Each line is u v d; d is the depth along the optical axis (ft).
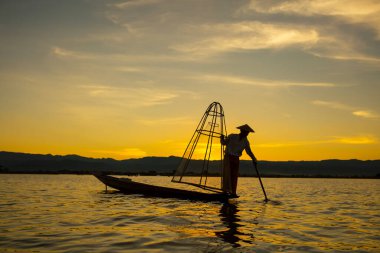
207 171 55.88
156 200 55.62
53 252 23.34
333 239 29.35
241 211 44.52
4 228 31.76
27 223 34.42
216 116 57.98
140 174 392.27
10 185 107.24
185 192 56.39
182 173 58.18
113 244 25.44
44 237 27.86
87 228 31.63
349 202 64.28
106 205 49.34
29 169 476.54
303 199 69.36
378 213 47.34
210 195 53.42
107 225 33.14
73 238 27.45
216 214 40.83
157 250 23.76
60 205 49.75
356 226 36.09
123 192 68.85
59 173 392.06
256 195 75.77
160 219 36.47
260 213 43.50
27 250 23.89
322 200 67.97
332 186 143.74
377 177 422.82
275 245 26.20
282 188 117.08
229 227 32.60
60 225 33.24
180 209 44.68
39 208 46.42
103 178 69.97
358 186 147.13
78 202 53.67
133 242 26.03
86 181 149.69
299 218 40.86
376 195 85.71
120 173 414.62
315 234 31.32
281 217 40.93
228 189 51.93
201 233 29.53
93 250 23.80
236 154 51.96
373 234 31.78
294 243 27.22
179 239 27.04
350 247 26.48
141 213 40.96
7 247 24.70
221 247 24.80
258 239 27.99
